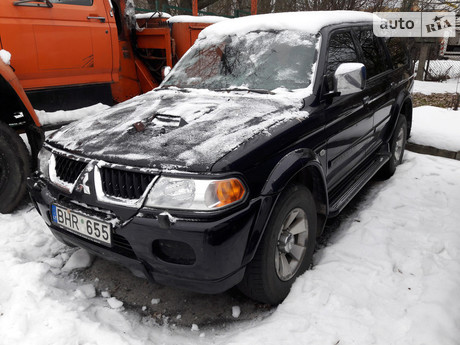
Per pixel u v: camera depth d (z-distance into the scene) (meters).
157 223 1.93
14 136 3.46
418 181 4.26
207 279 1.99
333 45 3.08
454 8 9.77
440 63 14.04
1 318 2.25
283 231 2.38
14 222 3.37
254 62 3.08
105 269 2.88
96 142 2.33
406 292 2.48
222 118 2.43
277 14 3.38
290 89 2.80
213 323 2.36
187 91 3.11
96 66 4.32
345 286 2.50
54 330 2.14
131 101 3.12
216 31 3.51
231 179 1.97
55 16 3.87
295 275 2.55
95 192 2.13
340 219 3.57
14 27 3.59
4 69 3.28
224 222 1.92
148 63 5.29
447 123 5.98
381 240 3.07
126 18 5.02
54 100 4.05
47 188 2.46
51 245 3.14
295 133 2.41
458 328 2.16
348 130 3.10
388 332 2.14
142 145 2.19
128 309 2.47
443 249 2.98
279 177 2.18
